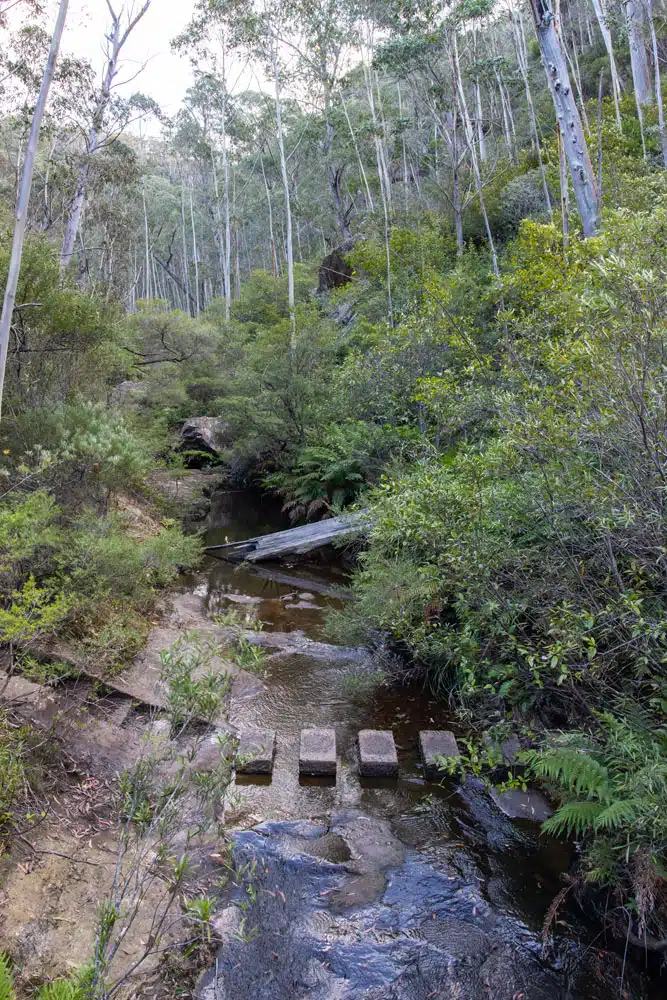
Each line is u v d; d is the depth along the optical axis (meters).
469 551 3.86
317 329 15.63
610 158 11.77
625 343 2.99
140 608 6.83
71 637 5.22
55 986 2.35
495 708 4.57
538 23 7.73
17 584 5.28
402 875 3.61
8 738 3.80
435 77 20.09
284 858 3.71
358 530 9.00
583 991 2.88
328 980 2.93
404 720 5.36
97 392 9.87
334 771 4.56
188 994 2.79
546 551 3.76
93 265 22.53
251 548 10.98
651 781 2.67
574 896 3.41
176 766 4.35
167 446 14.62
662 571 3.22
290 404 14.74
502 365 4.64
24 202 3.79
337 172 30.55
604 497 3.13
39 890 3.13
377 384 11.12
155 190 44.72
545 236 5.83
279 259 43.62
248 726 5.17
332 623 7.05
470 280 12.37
